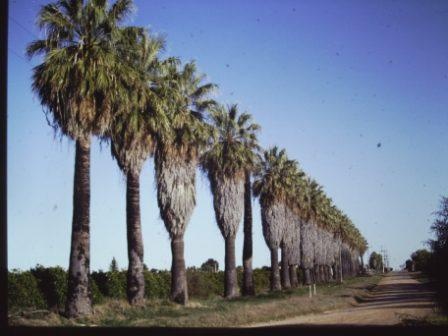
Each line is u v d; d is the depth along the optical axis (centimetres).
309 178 8269
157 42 3105
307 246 7838
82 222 2397
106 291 3669
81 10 2494
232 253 4372
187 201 3416
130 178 2939
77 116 2394
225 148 4428
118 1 2602
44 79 2378
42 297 3061
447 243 3631
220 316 2627
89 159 2453
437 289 3756
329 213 10269
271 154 5762
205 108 3738
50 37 2439
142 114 2909
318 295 4712
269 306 3238
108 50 2536
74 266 2367
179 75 3622
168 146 3353
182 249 3409
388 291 5906
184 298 3344
